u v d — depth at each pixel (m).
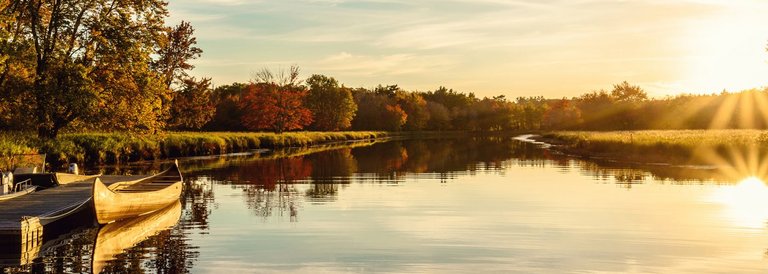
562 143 70.62
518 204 21.17
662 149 42.47
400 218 18.41
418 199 22.52
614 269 12.60
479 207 20.52
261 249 14.31
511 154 52.88
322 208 20.45
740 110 94.50
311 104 117.19
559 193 24.12
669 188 25.61
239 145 62.22
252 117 85.69
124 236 15.88
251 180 30.09
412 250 14.19
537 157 48.22
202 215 19.12
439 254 13.82
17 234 14.39
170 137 52.62
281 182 29.02
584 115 137.88
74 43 38.91
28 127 36.94
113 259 13.37
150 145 46.81
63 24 38.09
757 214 18.86
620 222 17.62
